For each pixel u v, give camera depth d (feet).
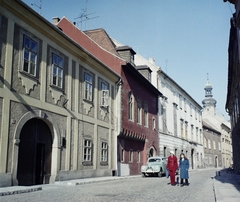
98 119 72.08
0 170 41.06
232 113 124.57
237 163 105.19
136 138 94.79
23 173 47.09
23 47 47.34
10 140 43.37
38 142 51.11
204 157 199.52
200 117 201.67
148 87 109.09
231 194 36.42
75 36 89.04
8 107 43.32
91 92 69.56
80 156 62.64
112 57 86.89
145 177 79.97
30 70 49.01
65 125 57.98
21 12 46.52
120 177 73.10
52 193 38.06
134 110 94.84
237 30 48.78
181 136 152.76
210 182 60.03
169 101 136.87
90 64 69.26
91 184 53.52
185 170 50.31
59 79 57.11
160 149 119.65
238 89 77.61
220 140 244.83
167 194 37.88
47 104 52.54
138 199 32.60
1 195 34.91
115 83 84.17
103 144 73.92
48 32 53.42
